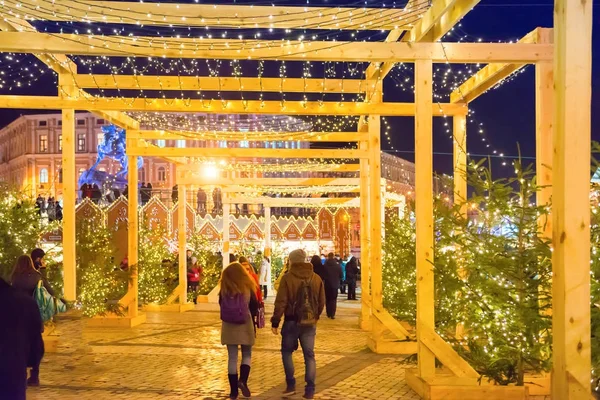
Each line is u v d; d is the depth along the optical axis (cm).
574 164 495
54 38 812
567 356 492
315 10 888
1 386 482
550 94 839
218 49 844
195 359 1084
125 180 6141
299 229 3753
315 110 1177
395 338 1195
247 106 1177
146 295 1967
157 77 1162
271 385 884
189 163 2052
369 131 1264
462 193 1128
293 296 816
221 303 810
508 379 782
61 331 1152
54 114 7569
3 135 8356
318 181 2136
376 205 1234
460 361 798
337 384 889
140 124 1738
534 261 727
